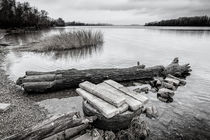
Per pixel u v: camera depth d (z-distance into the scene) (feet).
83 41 59.36
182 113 14.96
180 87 21.74
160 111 15.25
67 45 54.60
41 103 16.37
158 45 67.82
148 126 12.76
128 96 12.13
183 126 12.89
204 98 18.34
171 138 11.43
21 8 197.77
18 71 28.32
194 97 18.62
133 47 61.46
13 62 35.65
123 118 10.78
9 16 173.78
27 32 154.30
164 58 41.52
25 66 32.35
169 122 13.42
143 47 61.57
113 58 41.42
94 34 70.44
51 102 16.66
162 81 22.80
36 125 8.85
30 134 8.43
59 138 9.30
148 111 14.61
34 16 216.95
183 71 27.35
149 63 36.19
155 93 19.71
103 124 10.98
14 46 59.31
